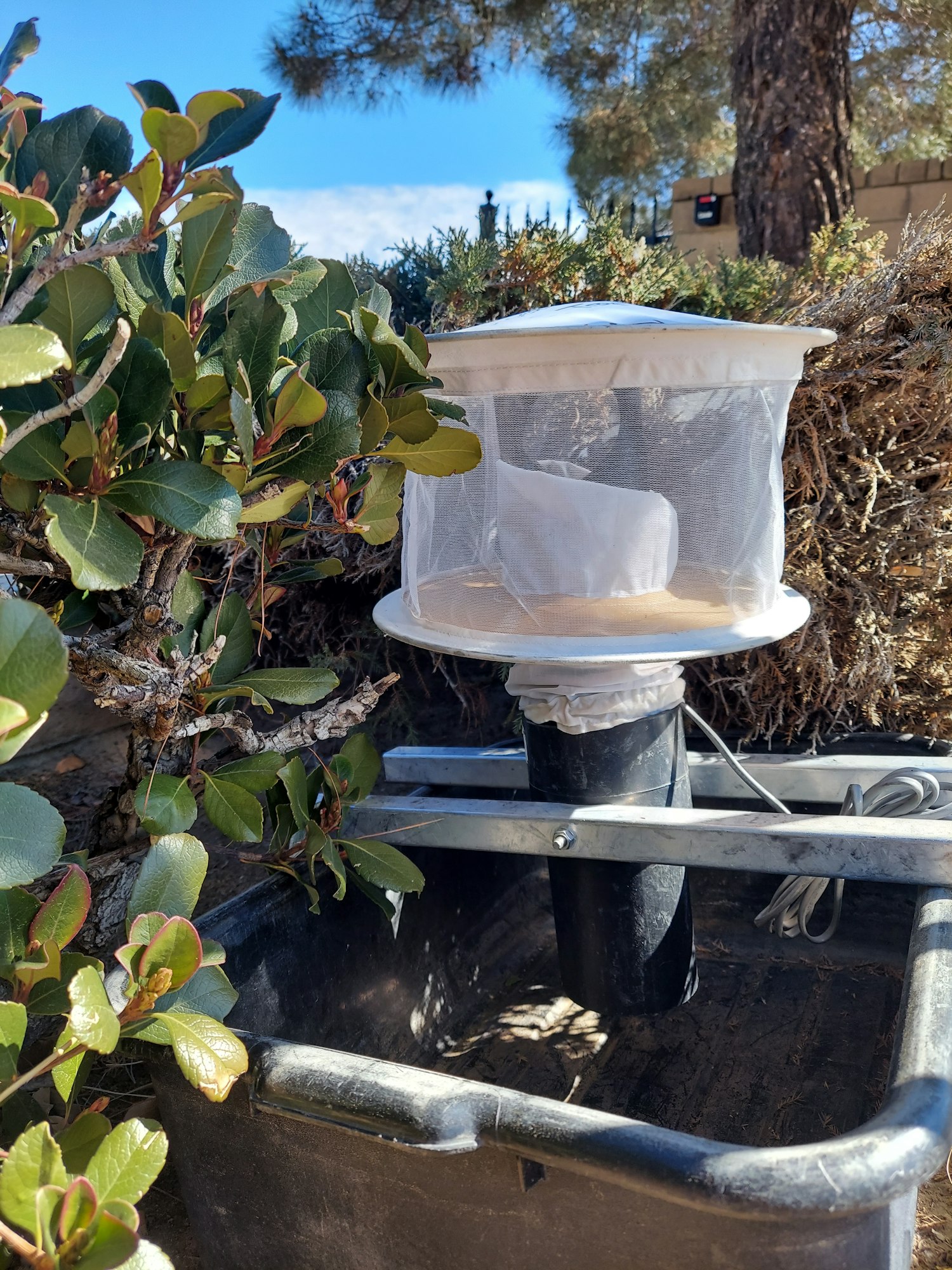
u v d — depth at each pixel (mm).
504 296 2549
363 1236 1053
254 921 1342
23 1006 846
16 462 860
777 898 1673
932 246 2096
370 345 1070
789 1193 750
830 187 3672
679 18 6523
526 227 2580
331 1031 1478
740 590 1371
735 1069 1557
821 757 1784
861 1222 818
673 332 1154
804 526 2102
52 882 1284
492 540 1340
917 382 2080
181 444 1019
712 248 5242
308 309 1188
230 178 974
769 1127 1427
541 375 1209
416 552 1450
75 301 851
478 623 1360
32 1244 775
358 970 1540
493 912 1928
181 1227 1423
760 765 1769
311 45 5809
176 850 1042
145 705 1132
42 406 925
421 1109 902
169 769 1343
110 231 1055
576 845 1438
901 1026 979
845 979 1770
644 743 1499
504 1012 1761
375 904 1570
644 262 2588
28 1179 747
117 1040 838
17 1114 1107
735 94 3836
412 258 2932
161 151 773
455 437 1052
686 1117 1462
